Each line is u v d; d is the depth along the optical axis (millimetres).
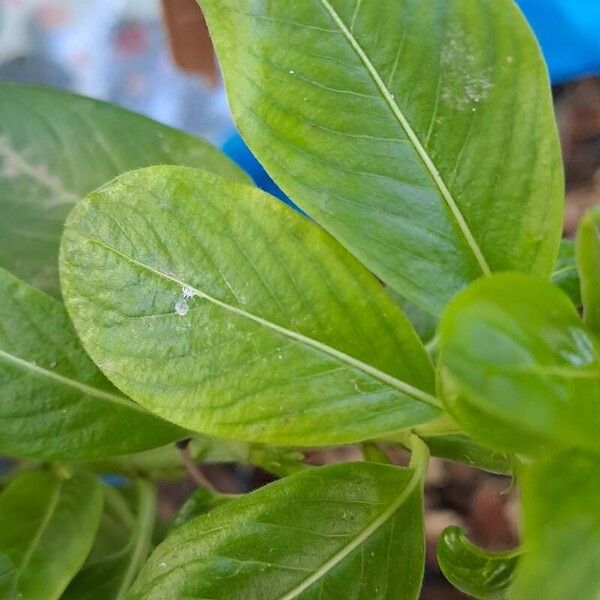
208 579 134
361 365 139
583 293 128
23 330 155
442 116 140
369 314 140
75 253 134
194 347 135
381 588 138
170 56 314
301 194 139
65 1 340
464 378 104
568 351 107
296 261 138
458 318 105
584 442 106
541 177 139
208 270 135
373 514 141
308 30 139
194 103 336
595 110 315
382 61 139
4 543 154
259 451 174
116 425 157
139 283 134
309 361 138
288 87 139
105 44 340
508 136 139
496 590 130
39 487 166
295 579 135
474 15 137
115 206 134
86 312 134
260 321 137
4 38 337
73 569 154
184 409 134
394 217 141
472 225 141
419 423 139
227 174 180
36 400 156
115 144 182
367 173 140
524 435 110
